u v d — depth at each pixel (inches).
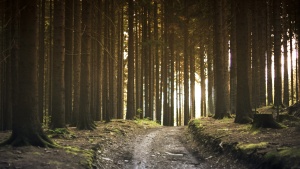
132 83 995.3
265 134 426.9
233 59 828.6
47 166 290.8
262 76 875.4
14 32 558.3
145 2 970.1
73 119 668.1
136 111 1199.6
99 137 520.7
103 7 882.1
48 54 1008.9
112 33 934.4
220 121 660.7
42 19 835.4
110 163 384.8
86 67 629.9
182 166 379.6
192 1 986.7
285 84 840.3
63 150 362.9
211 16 947.3
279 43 787.4
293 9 823.7
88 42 639.1
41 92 842.2
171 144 551.2
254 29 863.7
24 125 373.7
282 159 280.1
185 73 1153.4
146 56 1223.5
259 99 869.8
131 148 498.3
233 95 819.4
